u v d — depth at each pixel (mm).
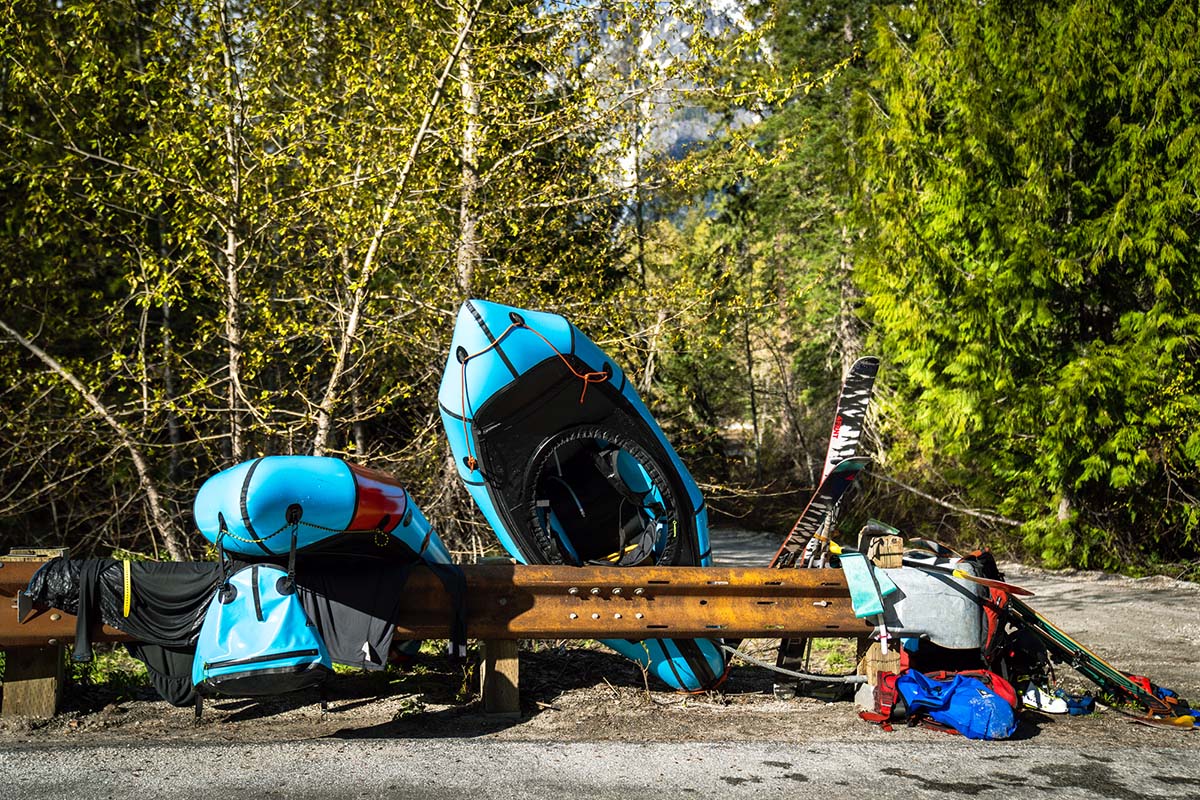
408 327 10172
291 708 5539
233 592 4691
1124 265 14422
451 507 10297
